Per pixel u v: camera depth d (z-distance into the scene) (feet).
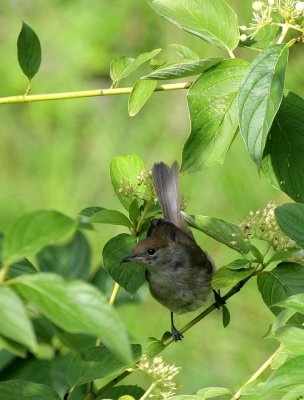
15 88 59.98
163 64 23.26
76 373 17.35
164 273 26.84
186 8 21.09
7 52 61.26
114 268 21.85
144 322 47.29
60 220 12.01
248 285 48.75
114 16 61.77
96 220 20.89
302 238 17.40
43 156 57.31
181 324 47.39
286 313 16.75
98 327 11.38
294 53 56.08
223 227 20.85
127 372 20.01
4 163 57.47
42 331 24.40
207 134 20.45
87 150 57.52
